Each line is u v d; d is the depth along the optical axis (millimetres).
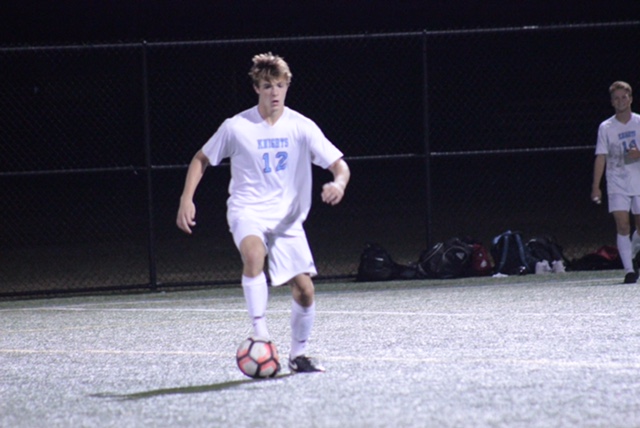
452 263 36844
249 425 15023
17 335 26484
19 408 17031
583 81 79688
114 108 82312
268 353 18562
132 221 64250
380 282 36781
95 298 35438
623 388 16891
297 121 18922
